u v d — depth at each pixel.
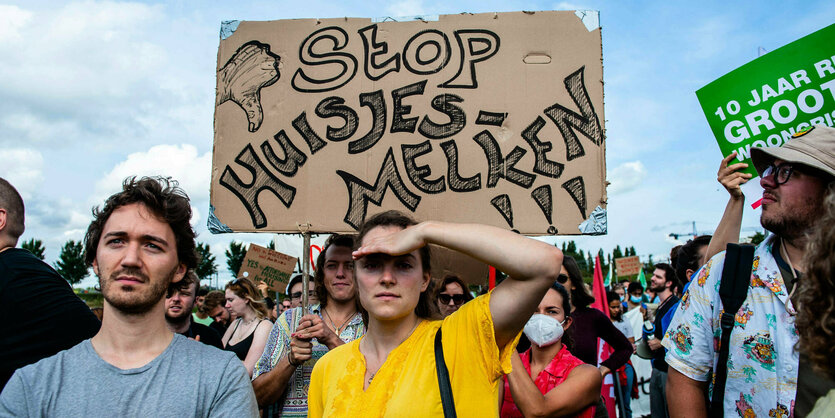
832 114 2.25
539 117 2.74
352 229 2.73
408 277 1.63
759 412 1.65
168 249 1.60
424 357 1.55
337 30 2.94
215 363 1.55
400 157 2.78
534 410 2.15
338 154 2.81
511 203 2.67
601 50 2.76
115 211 1.58
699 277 1.96
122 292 1.49
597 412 2.90
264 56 2.96
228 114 2.93
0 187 2.18
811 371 1.54
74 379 1.44
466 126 2.77
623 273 9.76
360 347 1.75
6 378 1.92
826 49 2.29
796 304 1.19
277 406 2.71
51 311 1.99
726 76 2.52
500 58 2.82
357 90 2.87
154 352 1.54
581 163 2.67
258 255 4.52
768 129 2.39
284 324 2.88
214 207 2.84
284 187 2.81
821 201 1.63
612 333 3.96
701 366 1.88
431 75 2.84
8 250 2.11
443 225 1.54
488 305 1.53
